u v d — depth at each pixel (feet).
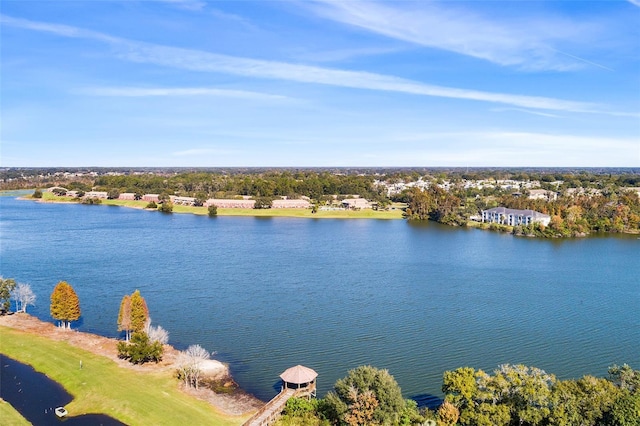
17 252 523.70
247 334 293.43
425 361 258.37
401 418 180.45
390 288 403.13
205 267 469.16
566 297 381.60
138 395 210.79
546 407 170.91
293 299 366.22
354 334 295.69
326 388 226.38
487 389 178.91
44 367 240.94
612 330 308.60
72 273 433.48
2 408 198.59
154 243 602.44
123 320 265.34
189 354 246.27
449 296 381.19
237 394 220.43
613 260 534.37
